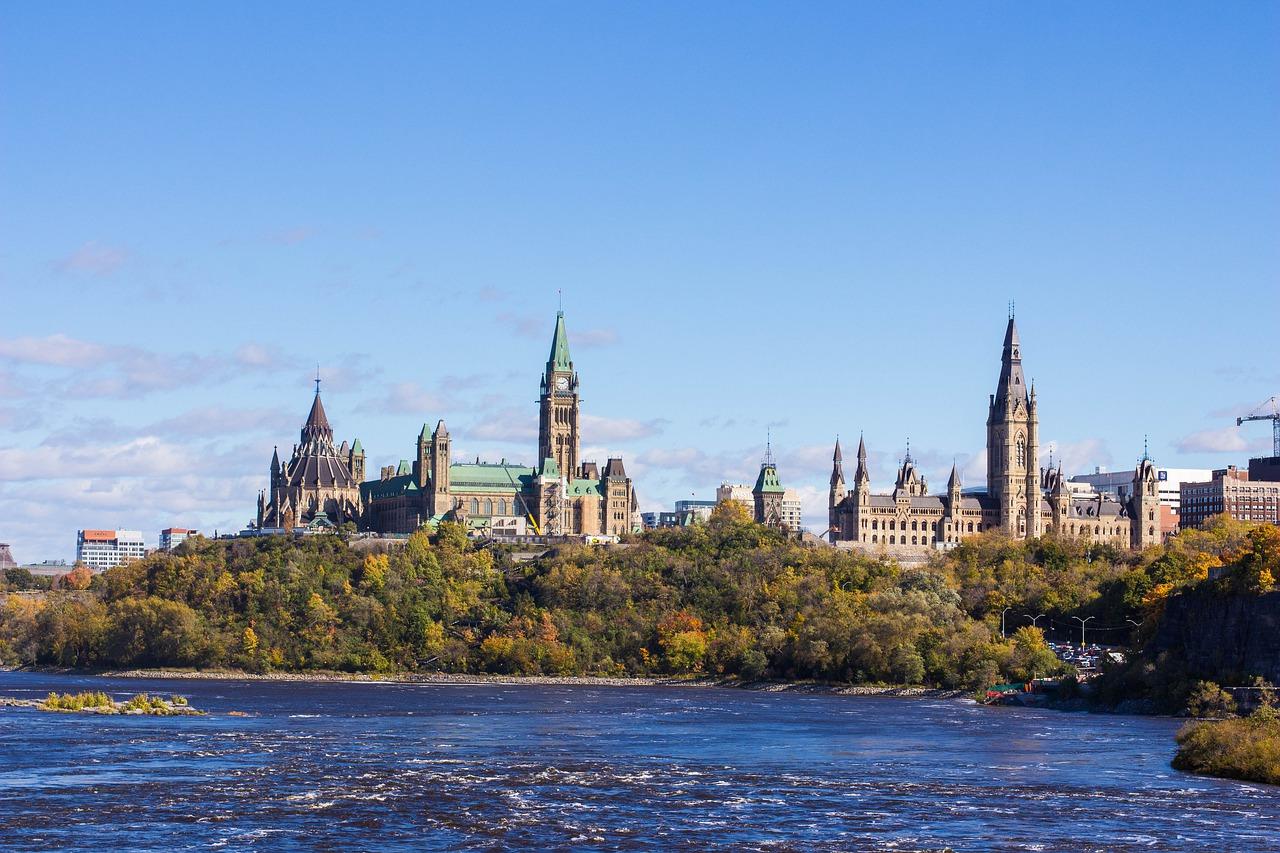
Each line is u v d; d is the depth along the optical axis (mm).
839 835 161750
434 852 152750
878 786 193500
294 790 185625
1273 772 198500
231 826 163375
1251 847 157625
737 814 172625
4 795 180125
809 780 198625
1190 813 175000
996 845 157625
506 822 166875
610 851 153875
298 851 152750
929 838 160625
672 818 170000
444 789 187875
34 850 152000
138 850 152250
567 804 178000
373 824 165125
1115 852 155125
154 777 195250
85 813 169625
